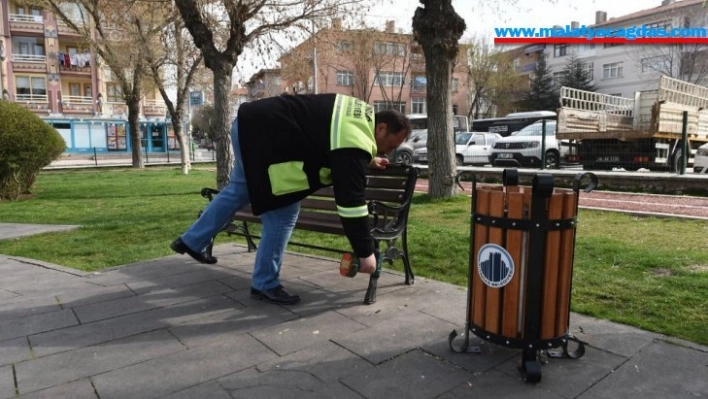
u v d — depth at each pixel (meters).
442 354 2.96
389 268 4.96
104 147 46.12
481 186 3.01
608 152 14.52
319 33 13.87
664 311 3.56
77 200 12.45
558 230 2.63
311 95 3.50
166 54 20.62
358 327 3.40
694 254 5.12
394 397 2.49
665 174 11.75
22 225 8.34
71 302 4.02
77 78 44.78
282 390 2.57
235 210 4.00
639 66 52.09
